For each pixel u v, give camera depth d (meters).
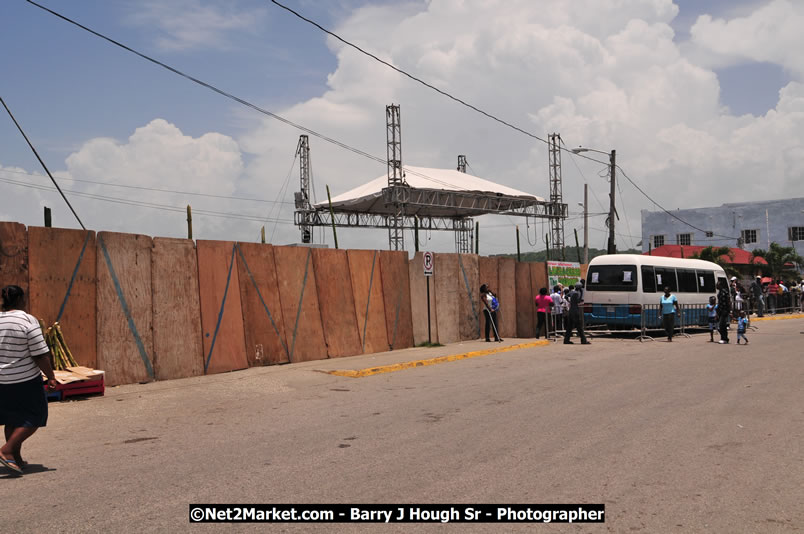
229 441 6.92
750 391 9.70
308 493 4.99
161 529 4.24
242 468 5.76
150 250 11.67
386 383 11.50
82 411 8.79
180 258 12.16
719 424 7.41
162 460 6.11
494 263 20.73
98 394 9.98
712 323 19.31
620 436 6.85
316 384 11.41
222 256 12.94
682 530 4.20
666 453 6.13
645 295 20.89
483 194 45.03
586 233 40.12
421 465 5.79
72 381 9.59
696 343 18.72
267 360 13.62
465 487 5.11
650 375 11.66
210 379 11.83
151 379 11.48
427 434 7.10
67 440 7.06
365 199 44.03
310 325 14.70
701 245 59.91
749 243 58.19
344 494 4.96
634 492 4.96
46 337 9.95
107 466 5.90
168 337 11.80
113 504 4.76
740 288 29.44
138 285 11.42
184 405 9.31
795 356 14.36
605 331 22.28
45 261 10.19
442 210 51.88
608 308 21.19
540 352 16.78
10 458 5.62
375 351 16.30
